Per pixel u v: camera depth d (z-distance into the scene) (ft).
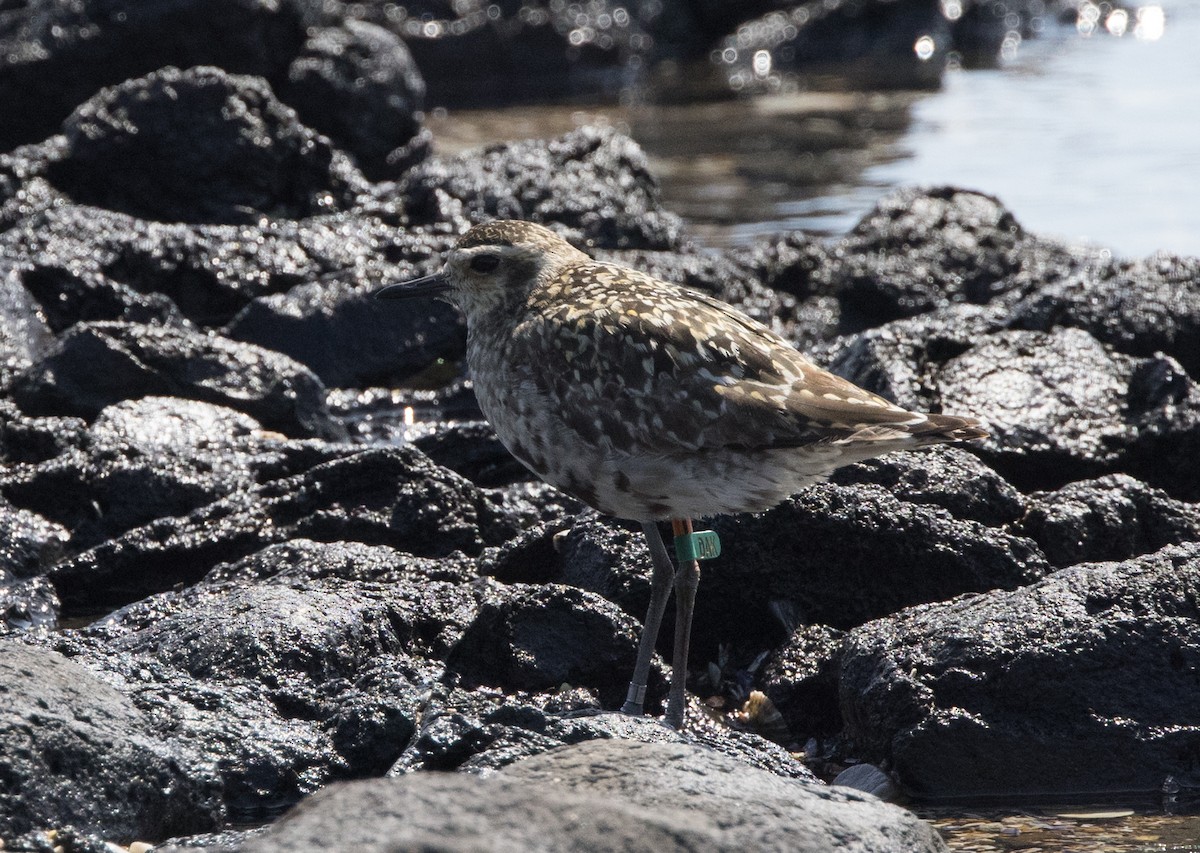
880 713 32.91
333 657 33.94
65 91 95.04
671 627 38.11
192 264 66.23
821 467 31.45
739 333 31.94
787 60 158.92
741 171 106.11
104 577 43.24
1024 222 87.10
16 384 52.80
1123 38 159.43
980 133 114.83
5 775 26.45
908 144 112.57
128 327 52.90
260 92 75.46
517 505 45.44
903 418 30.96
